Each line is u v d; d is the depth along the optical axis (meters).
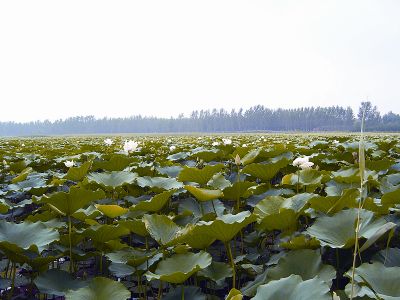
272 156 6.79
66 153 10.07
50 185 5.14
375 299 2.25
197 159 7.80
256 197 4.55
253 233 3.94
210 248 3.99
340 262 3.21
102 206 3.54
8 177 6.67
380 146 8.98
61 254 3.26
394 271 2.37
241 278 3.59
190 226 2.92
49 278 2.98
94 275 3.83
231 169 7.19
